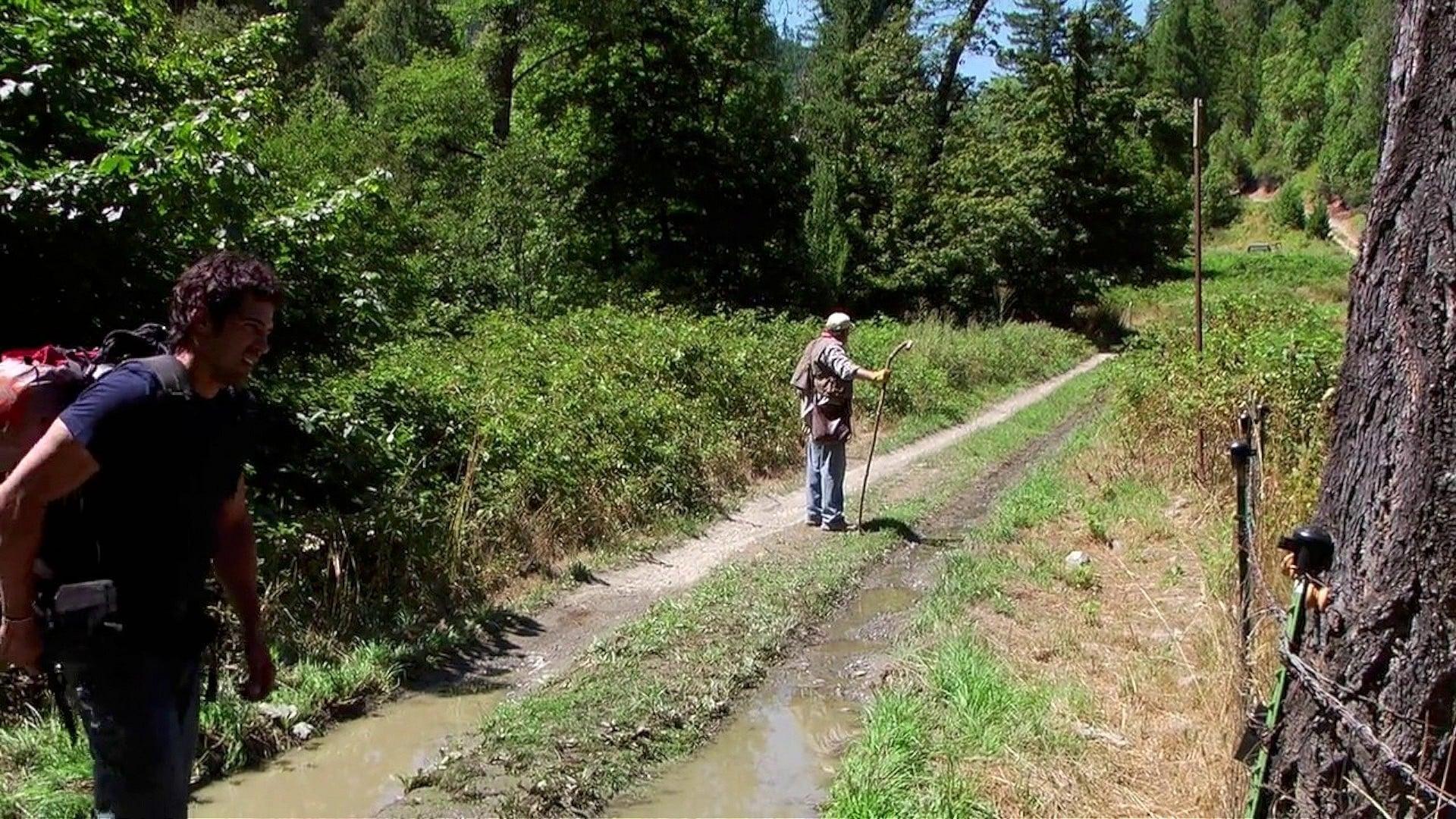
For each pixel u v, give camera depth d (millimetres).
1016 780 4355
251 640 3324
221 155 6289
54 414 2717
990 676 5316
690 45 23219
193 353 2811
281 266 6969
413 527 6715
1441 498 2879
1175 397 10438
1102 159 32969
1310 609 3227
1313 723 3162
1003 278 29516
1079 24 32656
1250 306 12750
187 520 2797
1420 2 2943
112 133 6371
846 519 9578
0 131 5809
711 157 23938
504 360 10773
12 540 2545
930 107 33312
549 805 4383
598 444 9312
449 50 30266
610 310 14898
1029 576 7410
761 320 21344
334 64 32594
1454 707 2930
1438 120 2879
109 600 2666
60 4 6684
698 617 6602
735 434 11438
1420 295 2898
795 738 5113
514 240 20578
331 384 7258
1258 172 83375
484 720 5141
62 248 5809
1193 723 4676
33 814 3906
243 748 4723
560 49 23391
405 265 10508
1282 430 8219
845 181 30234
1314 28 87500
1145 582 7270
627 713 5188
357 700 5375
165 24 9000
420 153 23344
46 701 4664
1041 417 16188
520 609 6918
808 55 38562
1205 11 93875
